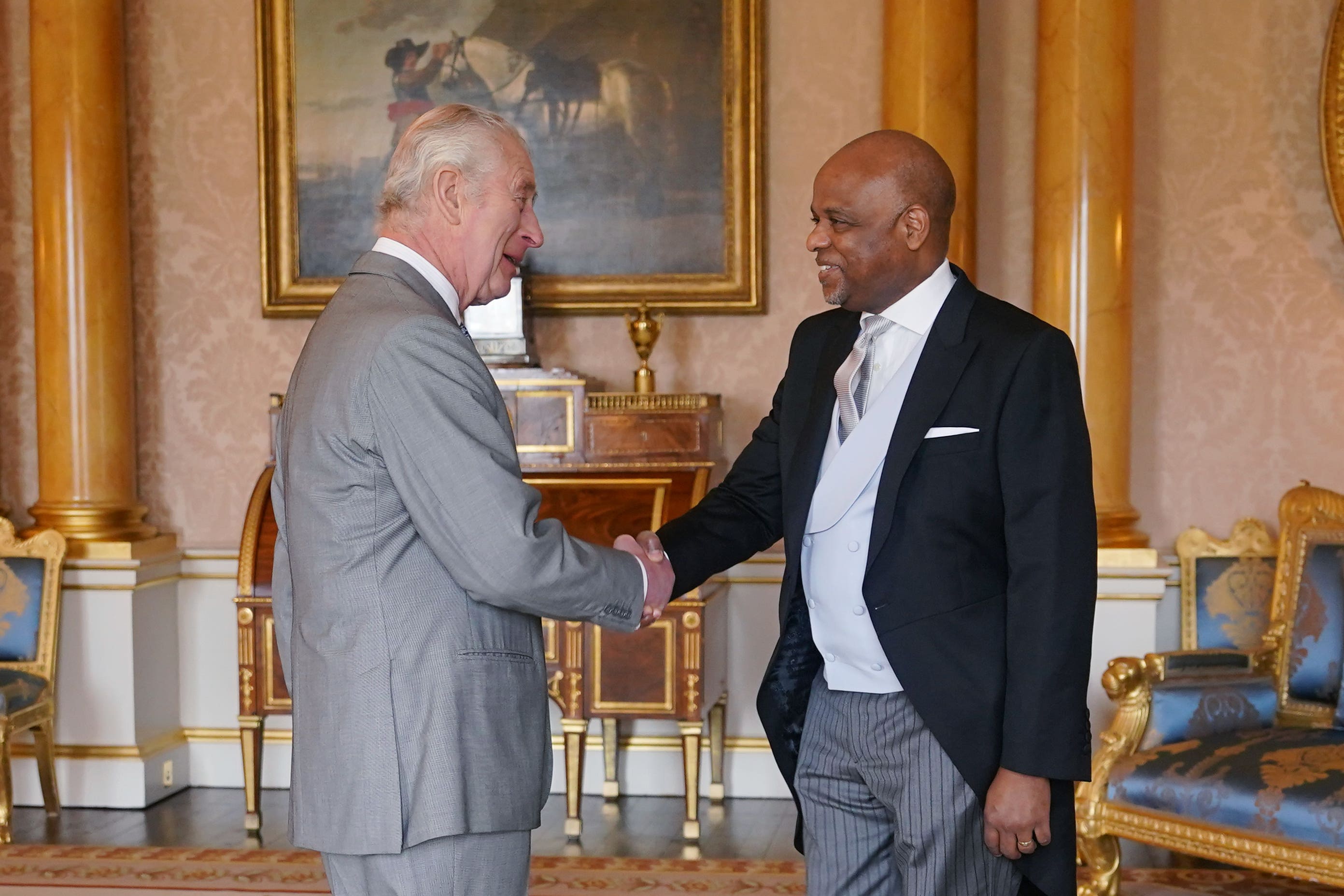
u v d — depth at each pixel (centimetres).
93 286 492
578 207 501
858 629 213
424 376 189
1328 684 384
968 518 208
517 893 204
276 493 213
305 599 196
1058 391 206
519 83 501
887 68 476
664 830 450
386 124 505
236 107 514
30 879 392
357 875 195
